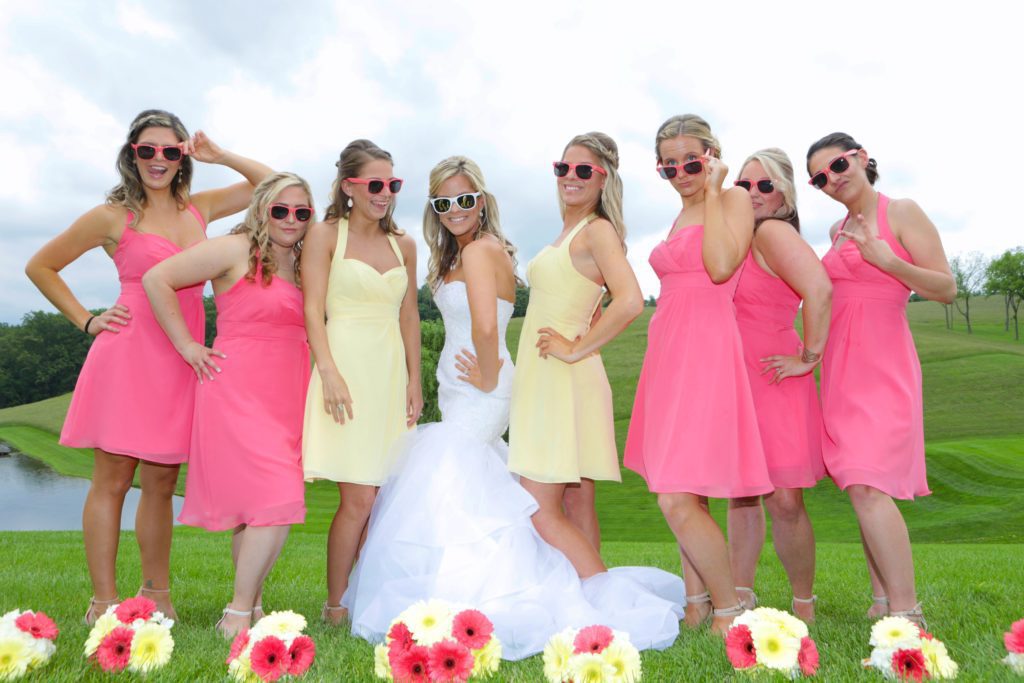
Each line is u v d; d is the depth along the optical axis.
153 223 4.54
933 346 67.62
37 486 41.69
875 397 3.92
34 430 68.38
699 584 4.22
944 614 4.34
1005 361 58.62
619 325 3.97
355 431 4.23
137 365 4.28
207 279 4.11
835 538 21.09
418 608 3.24
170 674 3.03
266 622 3.17
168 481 4.50
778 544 4.49
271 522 3.90
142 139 4.41
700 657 3.34
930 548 11.95
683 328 3.99
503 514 4.09
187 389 4.39
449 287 4.62
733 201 3.99
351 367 4.27
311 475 4.10
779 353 4.37
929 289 3.88
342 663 3.30
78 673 3.03
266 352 4.13
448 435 4.34
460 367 4.46
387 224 4.59
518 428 4.35
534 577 3.92
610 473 4.51
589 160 4.31
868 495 3.82
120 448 4.17
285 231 4.16
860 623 4.26
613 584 4.04
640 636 3.67
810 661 3.01
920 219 4.04
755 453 3.89
